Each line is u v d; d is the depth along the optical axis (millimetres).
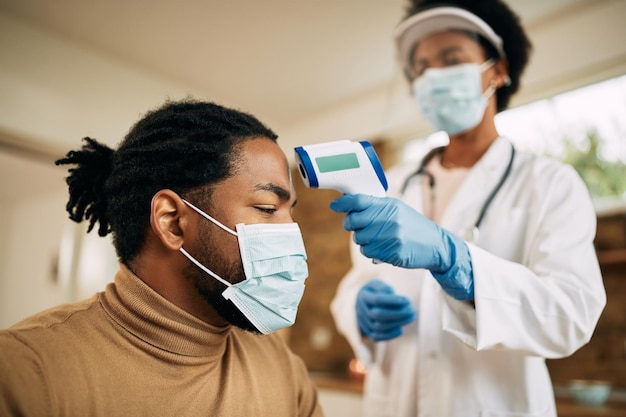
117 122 2744
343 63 2697
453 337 1093
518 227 1111
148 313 736
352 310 1321
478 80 1269
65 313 749
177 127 830
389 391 1221
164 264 796
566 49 2215
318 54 2623
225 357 856
